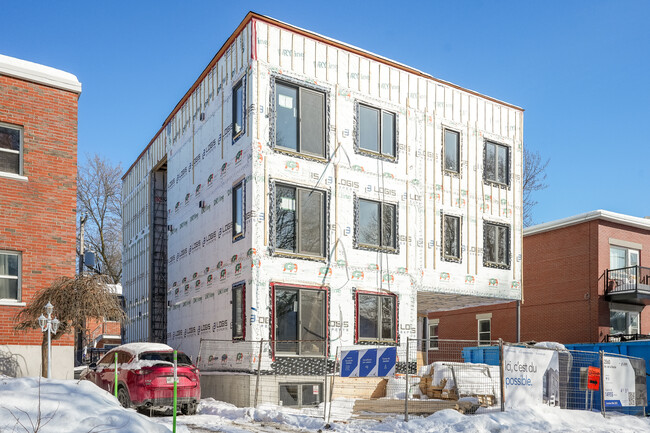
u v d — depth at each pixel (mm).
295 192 19203
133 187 33562
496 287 23969
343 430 12438
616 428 13398
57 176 17188
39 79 17094
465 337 31828
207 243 21625
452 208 23125
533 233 30391
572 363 16250
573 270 28344
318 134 19969
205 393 20344
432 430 12125
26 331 16062
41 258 16625
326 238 19516
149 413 14914
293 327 18500
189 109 24578
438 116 23250
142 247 30688
